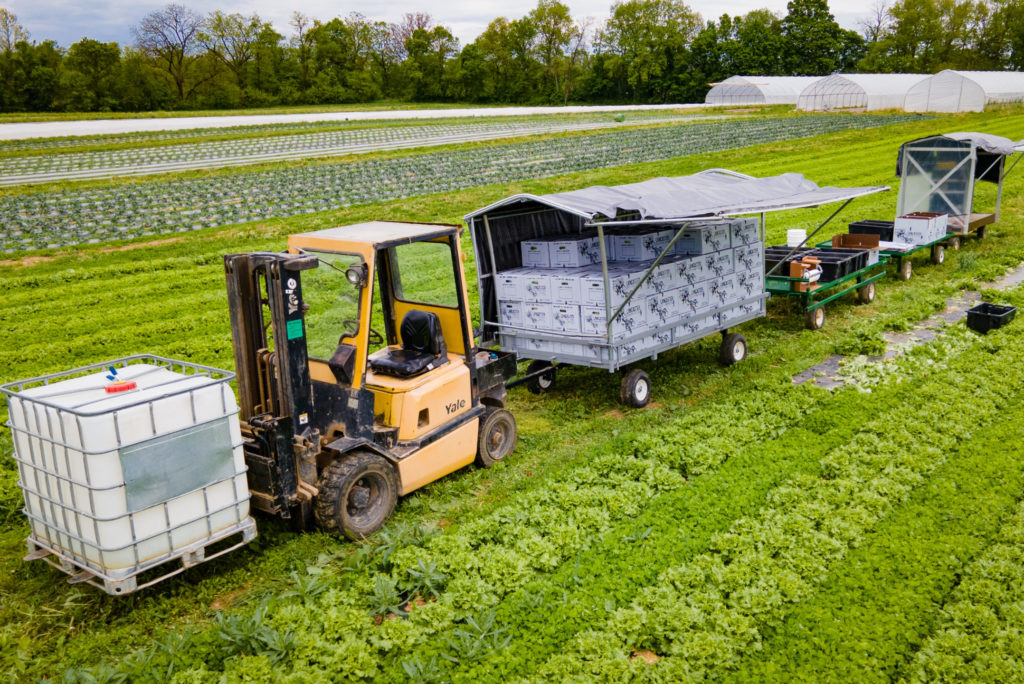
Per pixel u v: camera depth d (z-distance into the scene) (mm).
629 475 9141
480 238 11672
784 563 7242
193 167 46562
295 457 7590
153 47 113812
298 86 119312
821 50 119688
